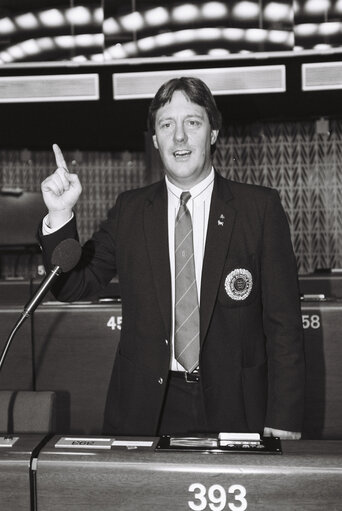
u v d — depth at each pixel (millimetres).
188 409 1698
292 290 1722
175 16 6578
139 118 7289
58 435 1325
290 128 8055
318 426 2824
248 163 8109
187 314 1701
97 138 7879
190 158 1677
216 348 1689
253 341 1730
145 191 1842
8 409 1837
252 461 1164
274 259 1716
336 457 1175
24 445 1248
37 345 2955
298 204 8141
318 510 1141
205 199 1757
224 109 7219
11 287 4805
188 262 1717
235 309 1696
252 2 6477
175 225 1744
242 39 6539
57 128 7461
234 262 1703
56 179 1523
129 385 1729
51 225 1594
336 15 6406
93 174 9055
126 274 1767
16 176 8969
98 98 6477
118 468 1167
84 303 3039
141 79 6457
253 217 1729
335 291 4801
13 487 1186
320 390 2812
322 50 6473
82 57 6719
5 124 7496
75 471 1176
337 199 8094
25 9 6684
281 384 1666
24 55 6766
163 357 1693
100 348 2938
